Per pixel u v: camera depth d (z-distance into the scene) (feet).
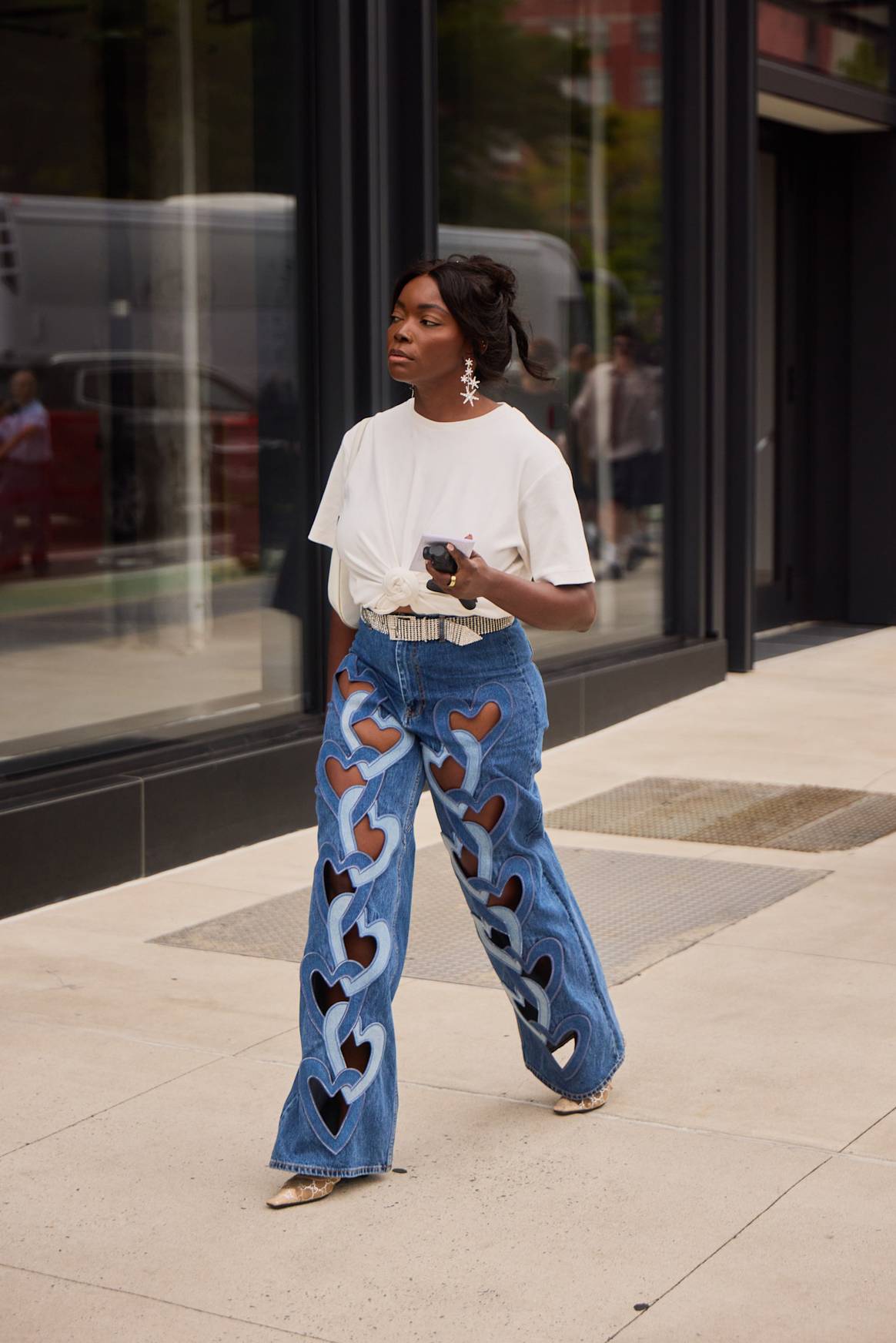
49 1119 12.17
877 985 14.98
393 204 22.91
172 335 20.63
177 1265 10.04
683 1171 11.23
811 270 39.11
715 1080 12.79
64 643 19.38
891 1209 10.63
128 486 20.13
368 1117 10.95
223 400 21.36
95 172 19.53
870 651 35.50
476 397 11.14
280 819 20.74
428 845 20.21
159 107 20.24
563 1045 12.06
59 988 15.02
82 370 19.49
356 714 11.21
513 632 11.34
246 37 21.26
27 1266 10.04
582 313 28.12
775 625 39.06
